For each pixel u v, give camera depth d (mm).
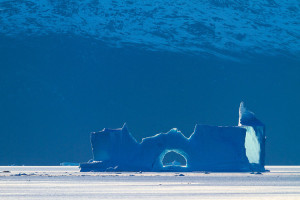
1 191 132125
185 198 111500
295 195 117938
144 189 136750
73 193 125625
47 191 131625
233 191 129750
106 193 124938
